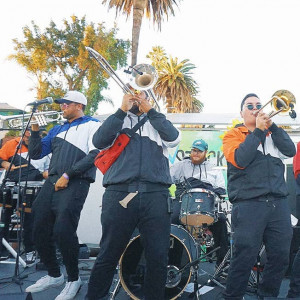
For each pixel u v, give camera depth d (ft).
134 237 12.52
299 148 13.70
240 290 10.98
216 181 17.78
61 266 17.12
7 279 14.76
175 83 110.32
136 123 10.85
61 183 12.43
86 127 13.21
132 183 10.26
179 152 22.82
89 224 21.09
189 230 14.87
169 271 12.72
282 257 10.97
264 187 10.85
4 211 17.35
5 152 18.60
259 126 10.78
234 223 11.16
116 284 13.34
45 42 78.69
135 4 66.54
